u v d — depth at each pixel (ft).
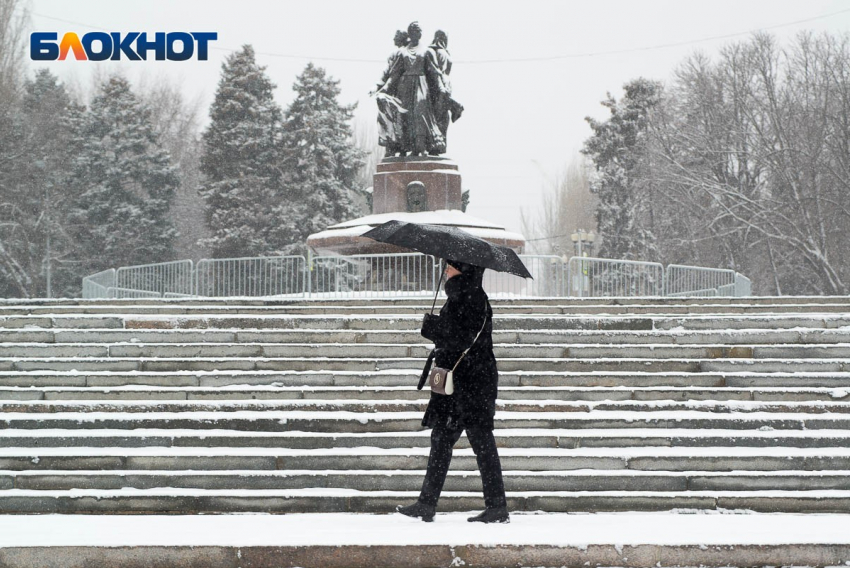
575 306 40.16
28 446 28.66
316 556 20.66
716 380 32.35
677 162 154.92
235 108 179.83
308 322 37.58
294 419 29.40
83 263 179.11
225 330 36.60
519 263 24.59
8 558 20.45
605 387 31.89
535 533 21.79
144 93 234.58
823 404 30.50
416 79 67.77
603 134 210.59
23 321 37.32
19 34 167.43
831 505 25.73
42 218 174.40
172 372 33.45
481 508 25.76
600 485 26.53
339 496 25.81
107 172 182.50
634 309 39.96
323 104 186.50
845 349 34.32
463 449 28.43
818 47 142.20
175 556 20.62
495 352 34.94
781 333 35.60
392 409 30.66
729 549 20.92
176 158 228.63
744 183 153.79
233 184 175.52
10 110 169.78
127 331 36.42
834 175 139.23
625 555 20.85
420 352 34.94
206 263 65.62
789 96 143.23
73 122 189.47
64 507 25.72
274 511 25.70
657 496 25.89
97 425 29.58
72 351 35.27
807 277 153.89
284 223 171.22
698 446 28.63
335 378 32.78
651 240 177.88
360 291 53.01
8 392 31.78
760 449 28.19
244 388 31.94
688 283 61.41
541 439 28.55
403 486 26.58
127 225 180.65
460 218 65.26
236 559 20.61
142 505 25.70
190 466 27.45
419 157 67.41
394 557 20.68
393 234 23.99
